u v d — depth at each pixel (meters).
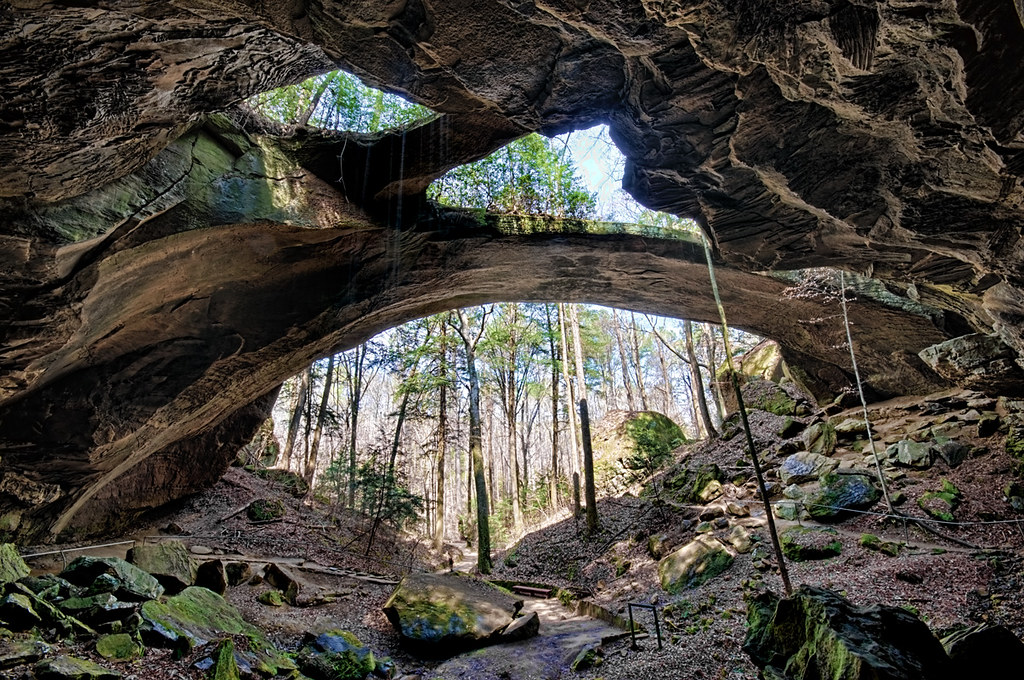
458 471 36.66
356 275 10.31
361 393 24.12
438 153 8.24
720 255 7.64
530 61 4.52
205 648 5.75
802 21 3.58
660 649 7.14
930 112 4.08
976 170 4.46
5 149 4.55
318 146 8.27
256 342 9.53
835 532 10.21
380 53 4.52
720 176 5.82
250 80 5.24
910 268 7.08
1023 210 4.72
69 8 3.59
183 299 8.44
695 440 21.52
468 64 4.50
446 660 8.20
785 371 19.23
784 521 11.30
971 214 5.11
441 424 18.72
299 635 7.79
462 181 12.27
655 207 6.72
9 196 5.00
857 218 5.78
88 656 4.91
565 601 11.59
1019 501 9.54
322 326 10.23
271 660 6.40
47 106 4.31
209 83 4.96
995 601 6.69
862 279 12.69
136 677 4.86
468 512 27.20
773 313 14.16
